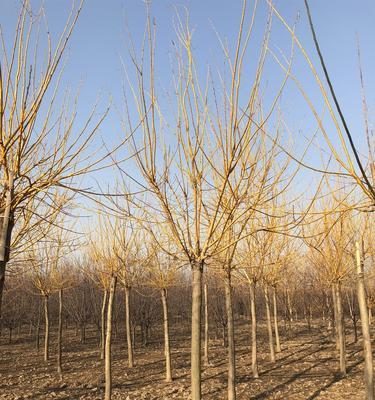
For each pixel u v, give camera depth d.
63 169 4.29
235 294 27.45
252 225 7.89
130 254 11.60
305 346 20.59
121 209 7.46
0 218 4.08
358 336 23.64
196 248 5.04
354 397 10.41
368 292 16.33
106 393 10.08
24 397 11.23
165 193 5.18
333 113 3.97
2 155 3.94
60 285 15.71
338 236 11.00
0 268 3.84
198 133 5.01
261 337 25.56
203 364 16.08
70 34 4.18
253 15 4.73
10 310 25.36
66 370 15.61
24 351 21.61
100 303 24.05
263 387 11.85
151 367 15.86
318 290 26.78
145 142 5.10
